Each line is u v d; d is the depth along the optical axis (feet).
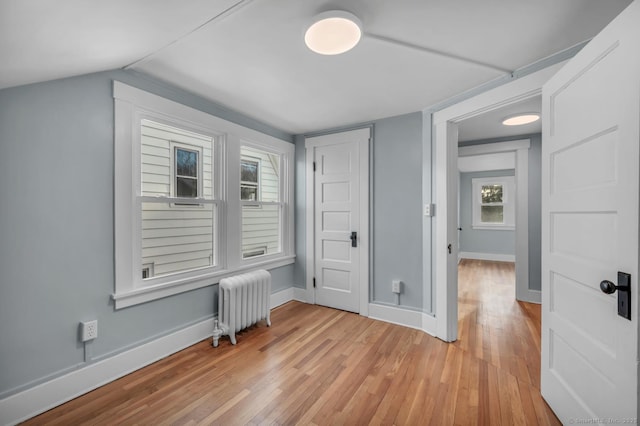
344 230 10.84
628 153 3.49
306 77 6.85
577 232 4.53
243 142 9.90
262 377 6.38
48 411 5.23
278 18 4.60
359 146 10.39
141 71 6.53
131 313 6.58
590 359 4.22
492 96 6.94
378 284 10.04
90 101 5.85
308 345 7.96
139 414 5.18
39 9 3.05
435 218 8.64
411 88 7.47
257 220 11.12
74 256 5.65
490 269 18.81
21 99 4.99
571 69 4.60
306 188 11.73
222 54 5.78
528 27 4.92
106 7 3.55
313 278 11.57
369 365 6.91
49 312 5.33
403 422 5.03
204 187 8.98
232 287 8.08
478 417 5.14
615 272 3.70
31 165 5.12
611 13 4.51
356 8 4.40
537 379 6.32
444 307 8.20
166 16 4.25
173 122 7.55
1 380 4.82
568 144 4.70
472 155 13.29
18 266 4.99
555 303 5.22
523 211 12.11
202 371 6.60
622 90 3.56
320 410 5.33
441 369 6.73
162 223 8.02
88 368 5.81
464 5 4.36
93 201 5.92
